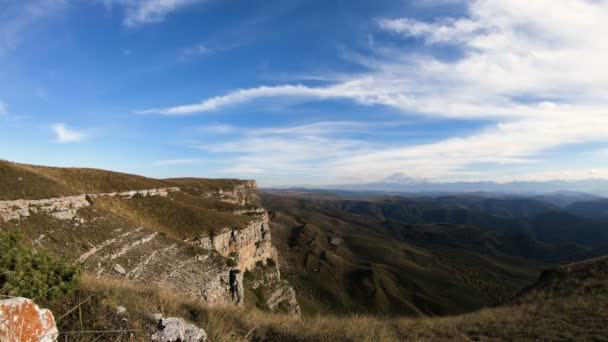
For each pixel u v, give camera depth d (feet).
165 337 22.81
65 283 22.81
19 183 109.29
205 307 35.76
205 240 179.83
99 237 109.29
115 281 38.01
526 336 46.50
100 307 23.66
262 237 248.11
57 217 105.60
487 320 56.85
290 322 40.16
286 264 383.04
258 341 32.50
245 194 456.04
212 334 27.20
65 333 19.39
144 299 29.99
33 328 15.20
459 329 51.19
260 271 227.40
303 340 34.22
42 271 22.20
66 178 175.42
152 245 127.54
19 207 94.63
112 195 177.47
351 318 52.21
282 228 561.43
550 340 44.55
